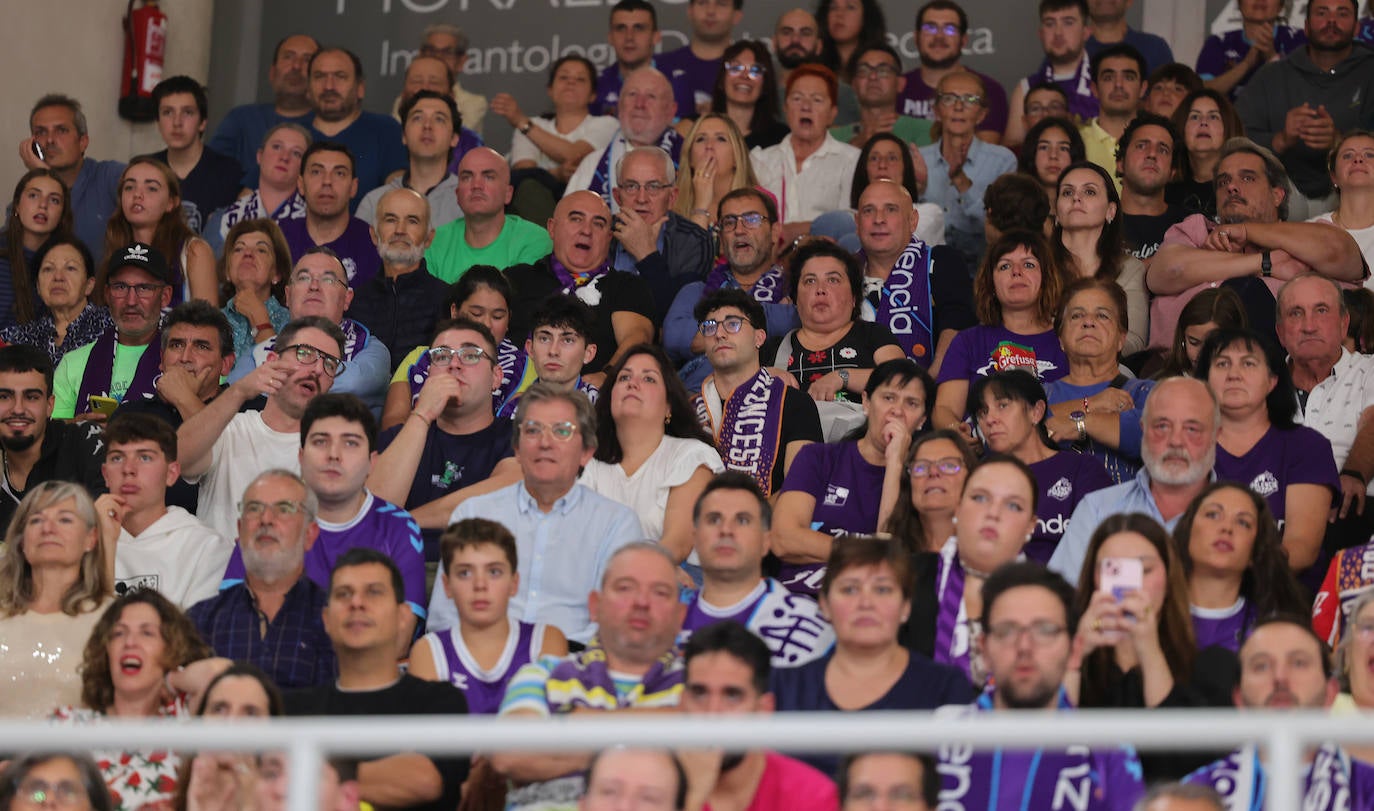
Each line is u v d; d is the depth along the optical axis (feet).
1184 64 103.55
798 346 81.20
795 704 51.96
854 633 51.55
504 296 82.84
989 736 30.63
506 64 118.11
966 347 78.74
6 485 74.43
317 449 63.72
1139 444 70.85
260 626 60.59
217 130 112.88
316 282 82.43
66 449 74.74
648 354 70.03
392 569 54.60
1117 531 53.36
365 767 50.90
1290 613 54.54
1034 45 113.09
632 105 100.89
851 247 91.61
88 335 89.04
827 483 69.05
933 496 62.28
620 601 52.44
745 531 58.18
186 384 77.41
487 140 117.19
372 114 108.99
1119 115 102.83
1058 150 94.43
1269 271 82.38
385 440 75.00
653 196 90.89
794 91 101.14
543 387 64.69
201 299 83.20
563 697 51.83
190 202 105.70
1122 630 50.80
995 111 110.01
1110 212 84.48
